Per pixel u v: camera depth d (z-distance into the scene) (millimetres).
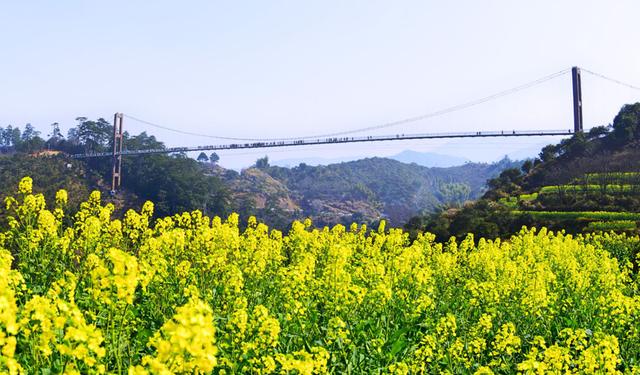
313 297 13406
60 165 151125
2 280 6656
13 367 5781
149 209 19125
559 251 28094
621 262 33594
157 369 5160
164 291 12336
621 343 13523
